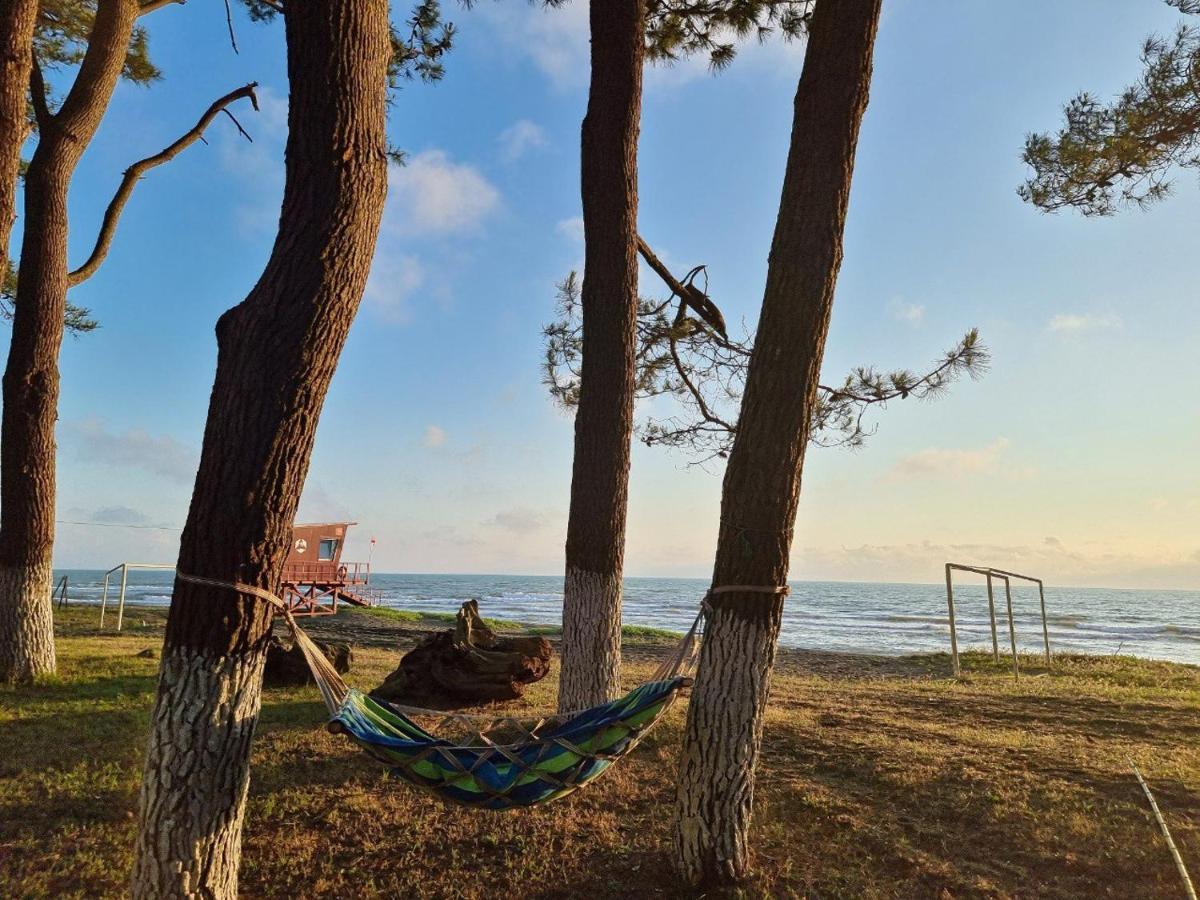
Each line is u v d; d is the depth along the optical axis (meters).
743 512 4.64
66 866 4.93
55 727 7.79
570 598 7.42
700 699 4.70
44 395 9.91
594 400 7.48
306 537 34.31
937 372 9.86
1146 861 4.87
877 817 5.73
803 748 7.38
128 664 11.47
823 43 4.73
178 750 3.69
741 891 4.53
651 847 5.21
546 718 4.81
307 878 4.94
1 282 8.37
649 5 9.95
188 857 3.65
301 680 10.48
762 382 4.65
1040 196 10.00
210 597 3.73
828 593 130.38
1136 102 8.88
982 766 6.75
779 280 4.66
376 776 6.54
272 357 3.81
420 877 4.93
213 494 3.76
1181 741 7.95
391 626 30.70
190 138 11.17
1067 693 11.20
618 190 7.54
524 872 4.99
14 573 9.73
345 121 3.93
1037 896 4.56
